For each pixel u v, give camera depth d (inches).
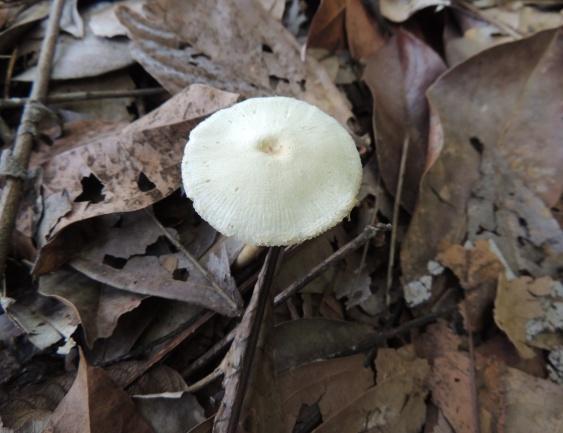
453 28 6.8
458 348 4.9
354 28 6.3
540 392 4.6
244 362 3.8
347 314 5.1
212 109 4.9
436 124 5.6
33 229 4.6
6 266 4.7
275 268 4.2
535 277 5.2
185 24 5.8
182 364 4.5
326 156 3.8
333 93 5.8
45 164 4.8
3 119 5.5
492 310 5.1
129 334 4.4
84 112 5.7
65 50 5.8
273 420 4.1
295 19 6.5
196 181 3.7
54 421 3.8
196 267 4.6
